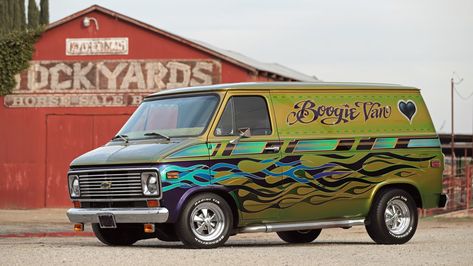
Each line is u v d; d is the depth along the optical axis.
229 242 16.05
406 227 14.67
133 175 12.85
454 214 27.89
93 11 35.06
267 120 13.59
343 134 14.13
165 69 34.84
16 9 62.62
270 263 11.07
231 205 13.26
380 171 14.41
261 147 13.40
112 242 14.09
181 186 12.73
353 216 14.26
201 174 12.89
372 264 11.20
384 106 14.62
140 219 12.76
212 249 12.80
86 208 13.41
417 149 14.80
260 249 12.96
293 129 13.74
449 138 55.56
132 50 35.00
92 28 35.16
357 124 14.31
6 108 35.44
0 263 10.96
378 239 14.47
